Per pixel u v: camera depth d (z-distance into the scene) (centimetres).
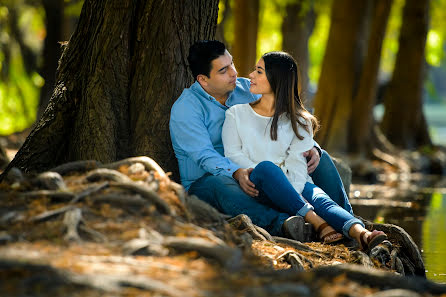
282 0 3191
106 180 773
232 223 870
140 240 652
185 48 1039
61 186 752
